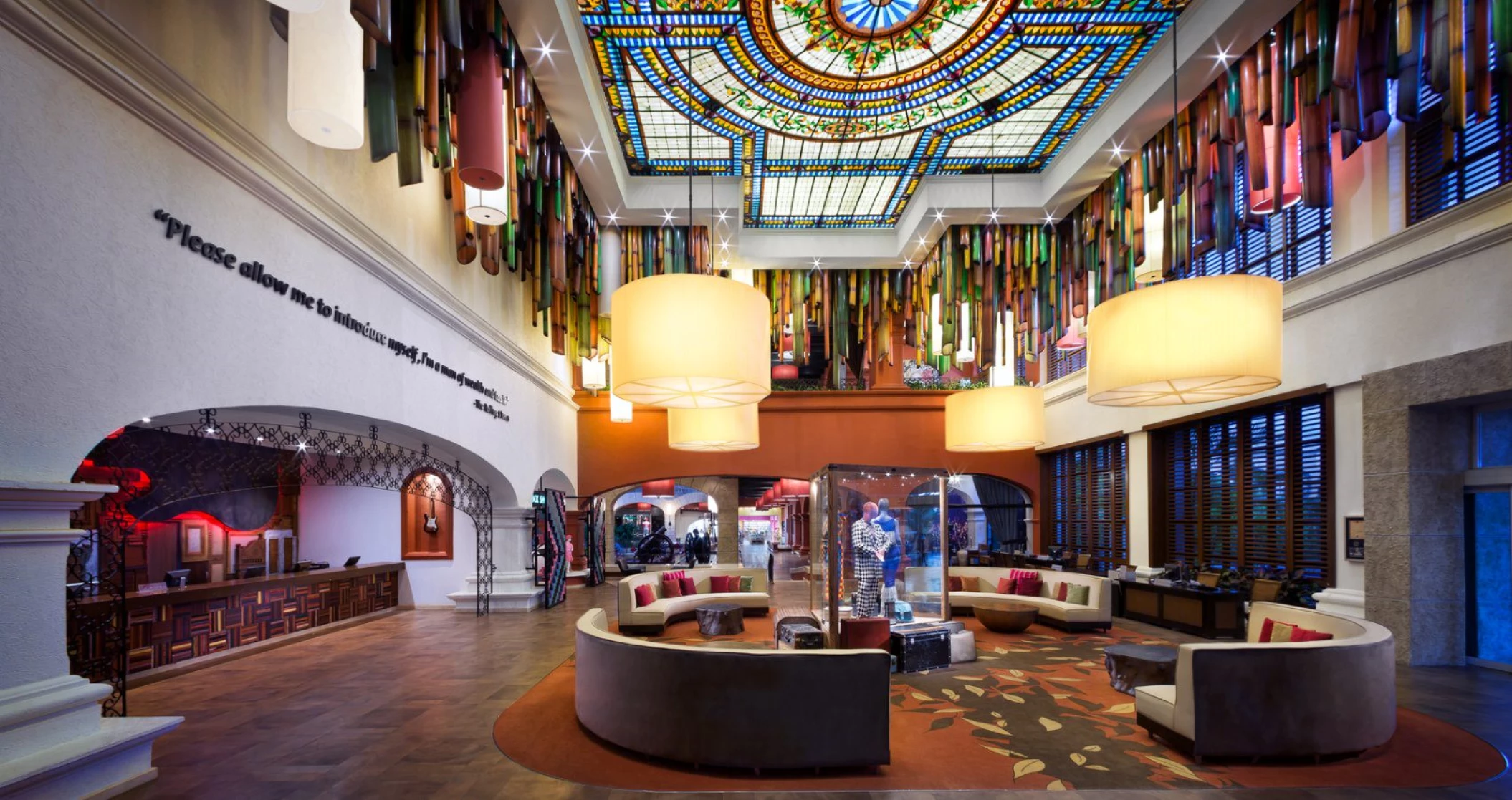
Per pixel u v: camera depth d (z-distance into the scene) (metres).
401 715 5.33
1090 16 7.38
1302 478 8.17
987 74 8.34
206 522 9.20
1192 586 9.02
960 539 20.12
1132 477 11.33
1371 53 5.84
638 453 14.69
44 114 3.15
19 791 2.97
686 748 4.22
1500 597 6.52
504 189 6.37
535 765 4.29
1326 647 4.40
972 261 11.91
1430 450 6.75
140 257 3.66
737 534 17.78
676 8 7.29
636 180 11.62
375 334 6.18
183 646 6.94
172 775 4.12
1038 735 4.89
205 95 4.07
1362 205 7.28
